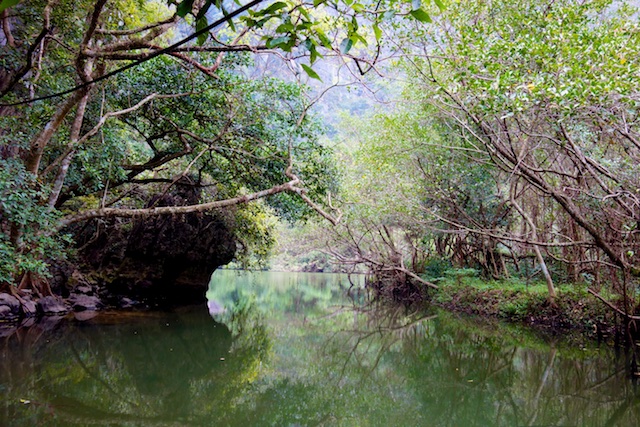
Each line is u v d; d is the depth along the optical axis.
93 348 8.80
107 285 14.16
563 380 7.43
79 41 8.80
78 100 7.65
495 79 6.78
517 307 12.38
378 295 22.86
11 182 6.55
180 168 14.62
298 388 7.47
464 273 15.66
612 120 6.82
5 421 4.97
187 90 10.45
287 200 12.41
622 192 7.17
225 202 8.84
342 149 19.19
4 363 7.22
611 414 5.86
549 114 7.24
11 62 8.48
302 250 35.03
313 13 5.58
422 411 6.33
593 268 10.88
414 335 11.98
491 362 8.80
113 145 9.43
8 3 1.40
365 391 7.36
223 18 1.61
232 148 10.77
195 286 16.22
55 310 11.25
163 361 8.40
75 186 10.90
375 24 2.41
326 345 10.78
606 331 9.63
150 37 6.96
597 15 8.26
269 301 19.95
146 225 14.43
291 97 10.84
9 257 7.26
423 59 10.55
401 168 14.61
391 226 19.89
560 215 12.27
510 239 9.56
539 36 7.27
